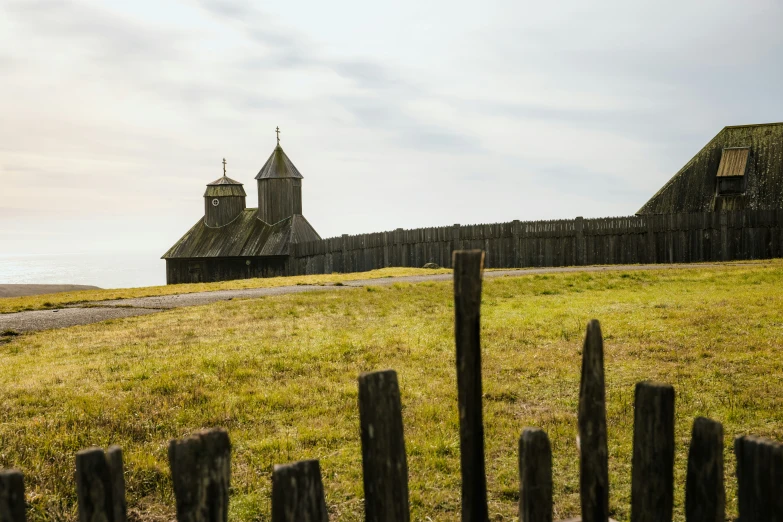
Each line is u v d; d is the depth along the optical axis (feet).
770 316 49.03
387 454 9.82
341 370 38.04
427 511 20.03
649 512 10.27
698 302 59.52
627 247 134.72
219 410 30.09
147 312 68.69
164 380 35.24
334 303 66.39
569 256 138.62
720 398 30.09
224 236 220.02
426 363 39.40
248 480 22.18
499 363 39.01
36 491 20.85
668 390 10.02
